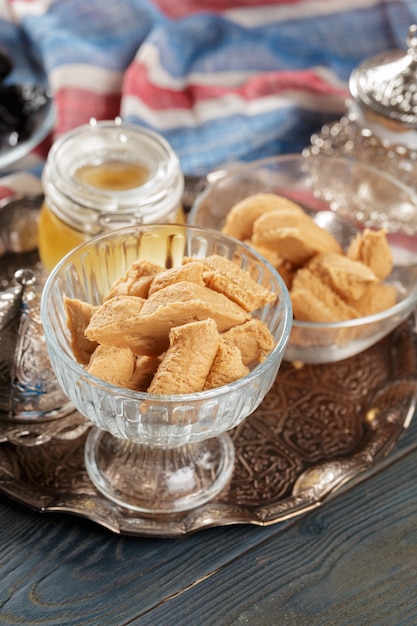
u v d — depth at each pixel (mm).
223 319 506
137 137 638
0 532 542
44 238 641
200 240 563
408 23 849
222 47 846
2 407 580
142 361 517
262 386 517
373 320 582
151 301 503
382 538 555
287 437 592
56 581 529
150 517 550
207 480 568
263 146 789
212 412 504
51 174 621
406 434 599
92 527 548
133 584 530
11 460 567
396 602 531
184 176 722
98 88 813
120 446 576
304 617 523
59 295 540
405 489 575
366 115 710
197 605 526
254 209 619
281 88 812
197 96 809
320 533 554
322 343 594
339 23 852
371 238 606
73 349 528
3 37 842
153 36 824
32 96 762
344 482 566
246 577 536
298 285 590
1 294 586
